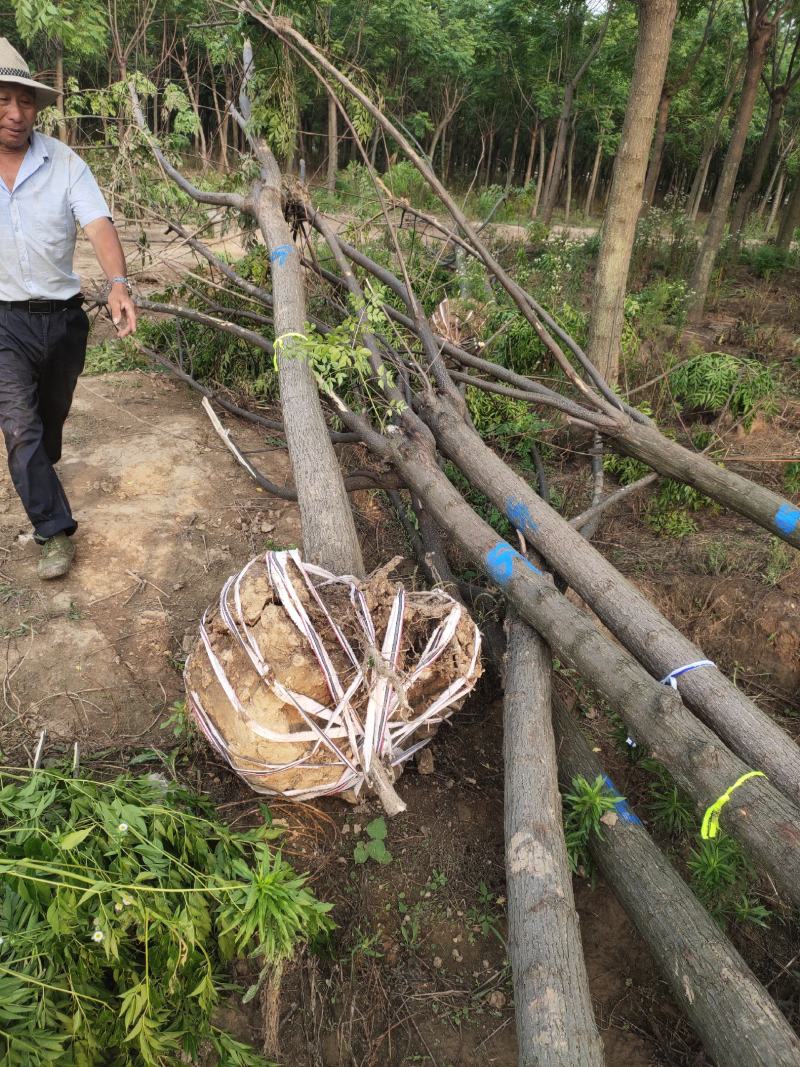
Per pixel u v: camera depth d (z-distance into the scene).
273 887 1.74
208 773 2.44
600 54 16.53
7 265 2.78
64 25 7.18
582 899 2.42
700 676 2.36
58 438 3.44
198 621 2.99
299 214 4.72
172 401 4.82
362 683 2.01
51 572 3.03
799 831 1.76
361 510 3.98
